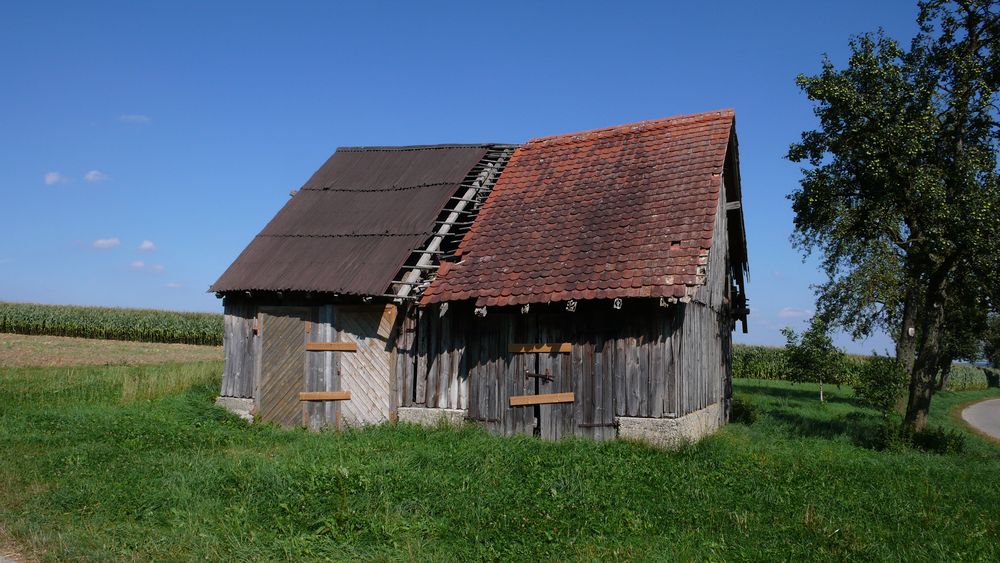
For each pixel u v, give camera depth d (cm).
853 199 2042
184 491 917
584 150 1802
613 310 1380
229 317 1788
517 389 1445
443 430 1441
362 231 1748
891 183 1803
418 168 1958
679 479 1041
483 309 1420
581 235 1504
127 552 718
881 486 1098
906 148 1728
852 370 2938
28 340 3962
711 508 909
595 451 1219
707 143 1623
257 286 1662
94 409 1695
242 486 930
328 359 1609
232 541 750
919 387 1794
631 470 1088
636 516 860
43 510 864
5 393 2016
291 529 780
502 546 752
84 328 4453
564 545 761
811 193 2019
